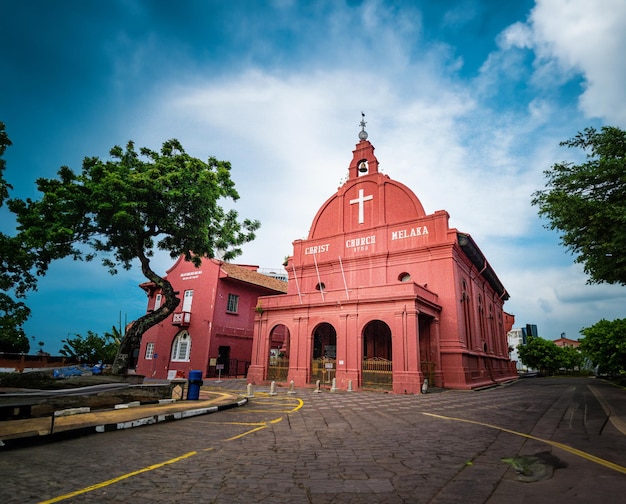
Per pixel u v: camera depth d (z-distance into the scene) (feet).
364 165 97.55
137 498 14.01
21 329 110.73
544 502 13.00
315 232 98.99
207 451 21.39
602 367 105.60
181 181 51.11
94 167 47.65
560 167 33.55
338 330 72.54
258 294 112.27
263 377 79.25
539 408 40.60
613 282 33.22
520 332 302.25
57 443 22.84
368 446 22.63
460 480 15.79
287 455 20.49
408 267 80.38
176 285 108.17
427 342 73.72
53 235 44.78
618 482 14.80
